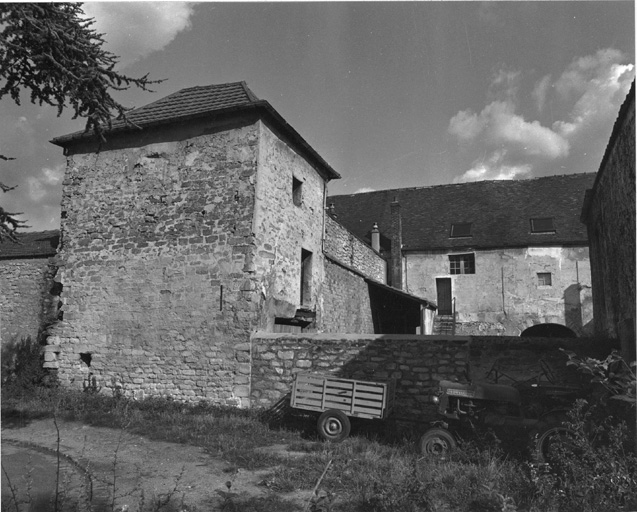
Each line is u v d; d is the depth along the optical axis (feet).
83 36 17.57
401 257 75.97
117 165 37.58
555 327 68.39
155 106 40.01
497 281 71.56
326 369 29.58
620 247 26.50
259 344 31.45
